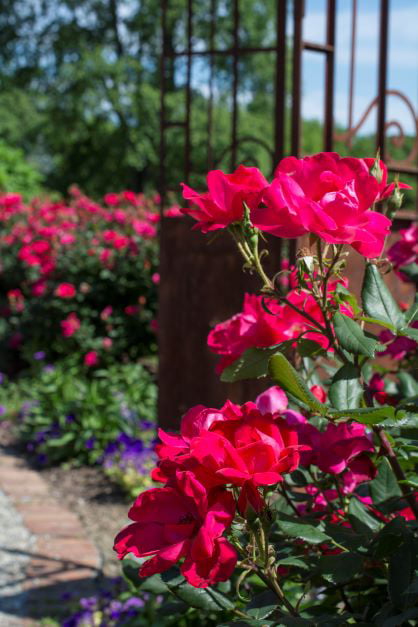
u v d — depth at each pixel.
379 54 3.60
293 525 1.18
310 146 37.41
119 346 7.39
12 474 5.44
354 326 1.16
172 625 2.76
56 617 3.30
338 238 1.06
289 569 1.44
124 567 1.53
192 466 1.00
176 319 4.12
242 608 1.50
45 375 6.48
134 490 4.75
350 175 1.10
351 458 1.39
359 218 1.07
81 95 25.23
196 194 1.20
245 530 1.09
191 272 4.03
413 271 1.91
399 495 1.37
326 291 1.20
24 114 26.98
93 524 4.42
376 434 1.34
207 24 22.34
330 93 3.58
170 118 21.98
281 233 1.09
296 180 1.10
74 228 8.09
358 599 1.44
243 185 1.16
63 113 25.86
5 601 3.44
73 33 26.56
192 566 0.95
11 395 7.54
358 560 1.17
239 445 1.02
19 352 8.29
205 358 3.99
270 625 1.10
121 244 7.41
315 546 1.40
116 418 5.66
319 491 1.45
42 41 27.14
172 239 4.13
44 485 5.18
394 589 1.15
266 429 1.04
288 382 1.13
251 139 3.71
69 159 27.98
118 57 26.69
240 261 3.75
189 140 4.20
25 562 3.85
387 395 1.68
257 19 26.25
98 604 3.32
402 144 3.79
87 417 5.72
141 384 6.33
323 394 1.52
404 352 1.80
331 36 3.55
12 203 9.50
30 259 7.65
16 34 27.08
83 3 26.72
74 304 7.60
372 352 1.13
